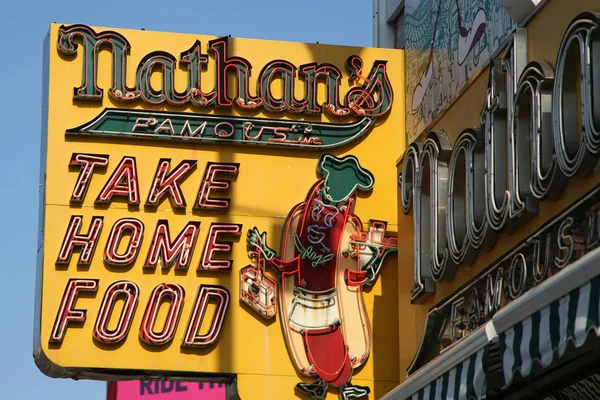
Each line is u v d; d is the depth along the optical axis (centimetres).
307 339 2167
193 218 2198
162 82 2236
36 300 2155
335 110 2284
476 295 1802
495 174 1717
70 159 2175
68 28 2225
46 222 2144
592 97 1461
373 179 2269
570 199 1538
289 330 2167
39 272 2148
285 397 2144
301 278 2202
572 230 1503
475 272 1812
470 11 2027
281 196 2238
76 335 2106
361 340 2191
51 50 2219
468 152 1805
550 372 1686
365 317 2202
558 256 1538
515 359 1341
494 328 1394
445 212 1916
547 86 1595
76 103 2205
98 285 2130
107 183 2173
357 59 2322
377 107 2309
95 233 2145
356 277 2214
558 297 1268
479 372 1425
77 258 2139
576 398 1678
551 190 1558
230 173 2225
